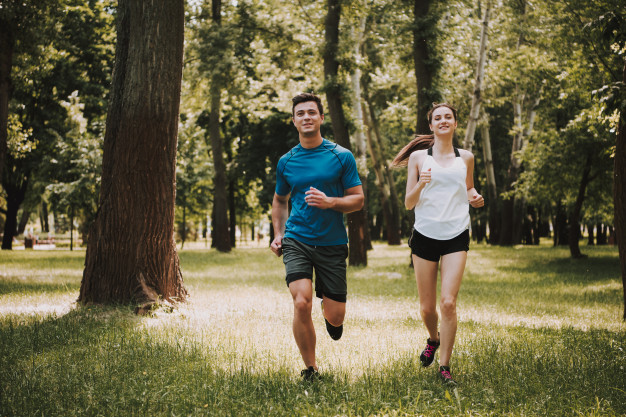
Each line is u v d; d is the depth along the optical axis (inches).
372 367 176.6
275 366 176.9
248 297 373.1
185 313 289.6
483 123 934.4
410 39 669.3
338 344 215.2
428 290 175.9
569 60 544.7
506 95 1002.7
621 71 491.2
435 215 172.6
